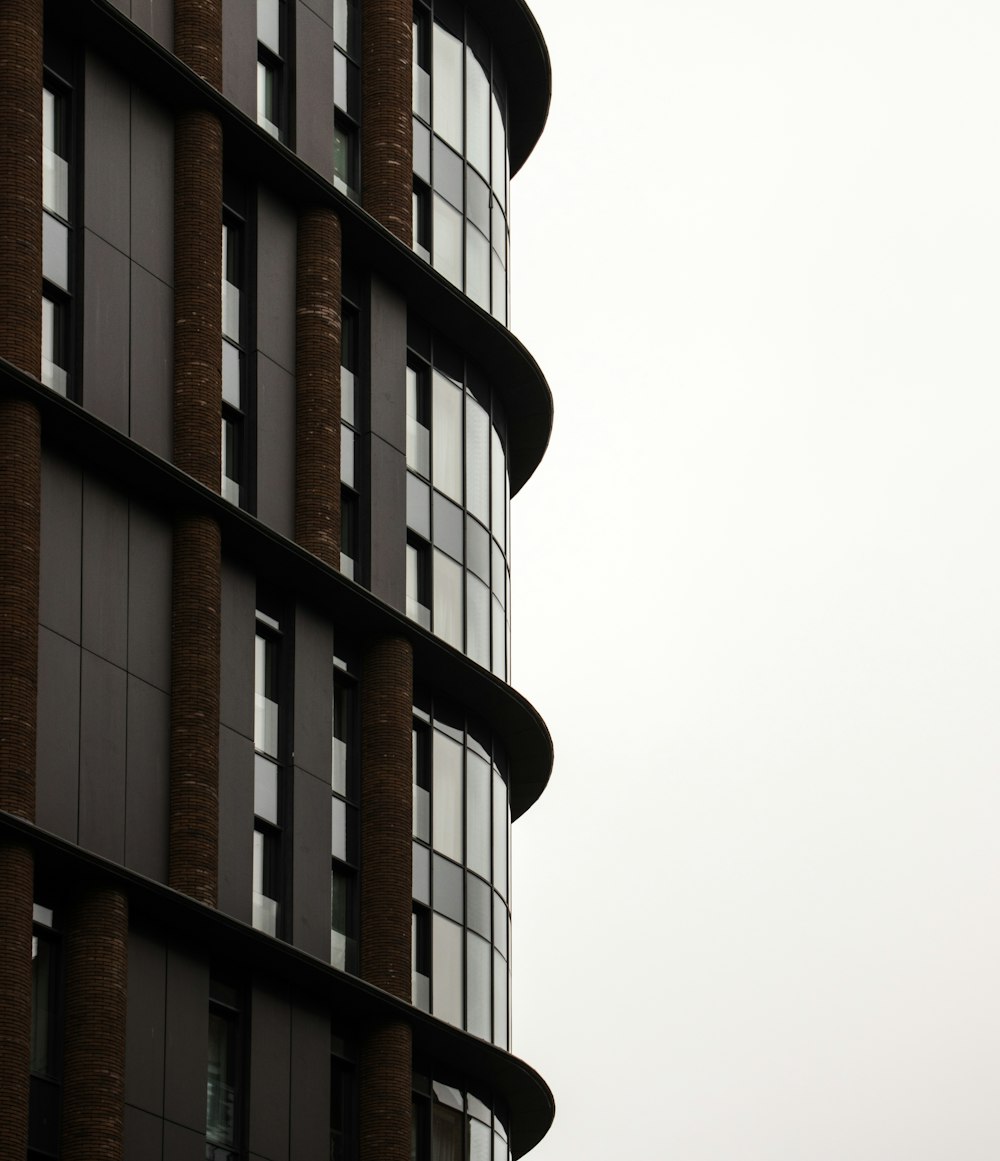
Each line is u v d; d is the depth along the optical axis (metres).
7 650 40.50
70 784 41.34
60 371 43.56
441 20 56.84
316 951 46.09
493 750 54.03
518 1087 51.28
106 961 40.78
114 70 46.00
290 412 48.88
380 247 51.88
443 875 50.78
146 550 44.25
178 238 46.50
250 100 49.50
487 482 55.47
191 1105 42.16
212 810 43.78
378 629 49.78
